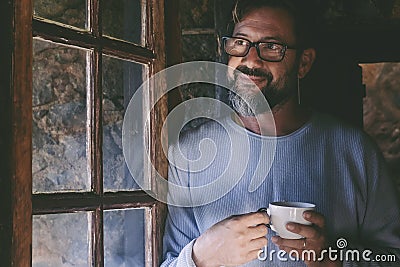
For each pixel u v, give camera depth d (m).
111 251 1.69
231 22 1.72
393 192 1.66
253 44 1.68
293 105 1.67
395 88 3.16
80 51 1.74
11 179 1.00
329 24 2.10
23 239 1.02
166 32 1.60
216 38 1.79
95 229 1.27
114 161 1.68
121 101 1.68
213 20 1.81
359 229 1.66
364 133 1.68
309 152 1.64
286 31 1.69
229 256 1.43
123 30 1.60
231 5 1.73
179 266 1.46
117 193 1.36
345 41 2.18
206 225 1.60
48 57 1.74
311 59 1.77
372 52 2.24
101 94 1.30
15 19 1.02
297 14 1.72
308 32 1.79
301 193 1.62
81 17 1.73
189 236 1.59
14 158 1.01
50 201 1.13
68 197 1.19
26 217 1.03
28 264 1.03
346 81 2.21
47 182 1.73
